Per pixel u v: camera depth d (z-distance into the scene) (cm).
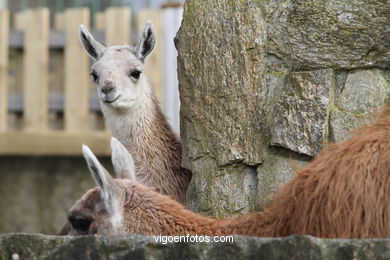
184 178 1405
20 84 1875
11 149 1847
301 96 1082
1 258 845
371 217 838
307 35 1094
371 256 775
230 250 812
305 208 859
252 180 1115
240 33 1125
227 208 1120
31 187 1881
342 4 1080
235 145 1117
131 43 1848
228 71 1129
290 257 790
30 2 2033
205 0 1148
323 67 1085
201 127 1144
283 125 1088
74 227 968
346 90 1077
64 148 1838
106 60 1462
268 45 1115
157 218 910
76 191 1867
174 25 1827
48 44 1858
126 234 885
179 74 1170
